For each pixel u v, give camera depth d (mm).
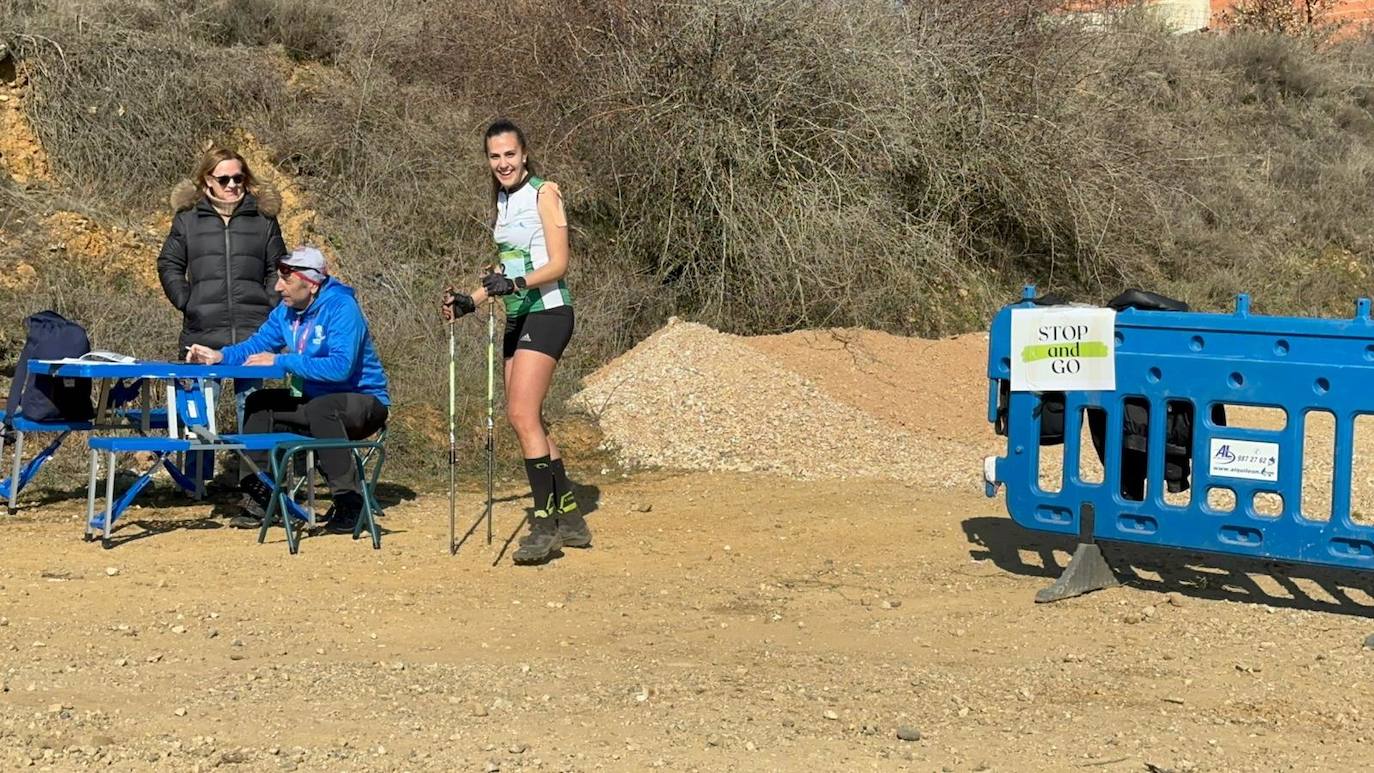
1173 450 6211
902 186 15125
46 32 12156
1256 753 4320
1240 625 5828
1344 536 5707
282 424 7305
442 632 5590
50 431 7832
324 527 7426
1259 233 19250
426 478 9070
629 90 13672
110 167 12039
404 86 14547
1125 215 16906
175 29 13180
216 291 7977
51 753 4004
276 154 13008
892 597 6242
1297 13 25203
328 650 5301
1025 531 7613
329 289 7223
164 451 7293
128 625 5586
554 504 6895
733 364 10945
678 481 9148
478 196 13508
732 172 13539
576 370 11781
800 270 13461
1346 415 5672
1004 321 6344
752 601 6141
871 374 11586
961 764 4152
